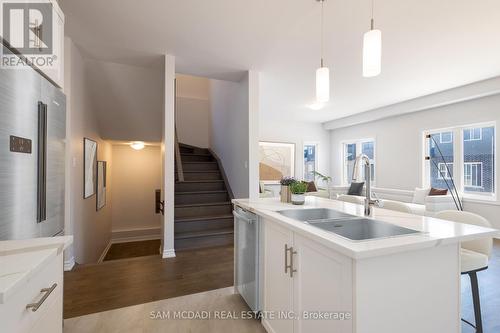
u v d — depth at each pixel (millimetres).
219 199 4539
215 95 5664
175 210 3969
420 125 5410
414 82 4109
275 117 7051
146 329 1784
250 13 2309
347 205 2137
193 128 6523
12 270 770
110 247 5527
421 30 2543
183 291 2311
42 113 1521
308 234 1257
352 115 6719
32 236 1438
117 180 5863
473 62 3311
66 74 2756
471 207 4512
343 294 1090
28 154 1395
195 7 2227
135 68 3711
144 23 2479
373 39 1535
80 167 3230
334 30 2572
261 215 1803
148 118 4449
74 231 2977
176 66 3510
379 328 1079
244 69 3607
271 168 7371
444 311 1244
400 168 5836
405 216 1678
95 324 1829
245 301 2084
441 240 1153
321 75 1976
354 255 976
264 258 1808
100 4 2189
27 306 801
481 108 4379
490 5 2150
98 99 3988
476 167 4566
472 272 1580
